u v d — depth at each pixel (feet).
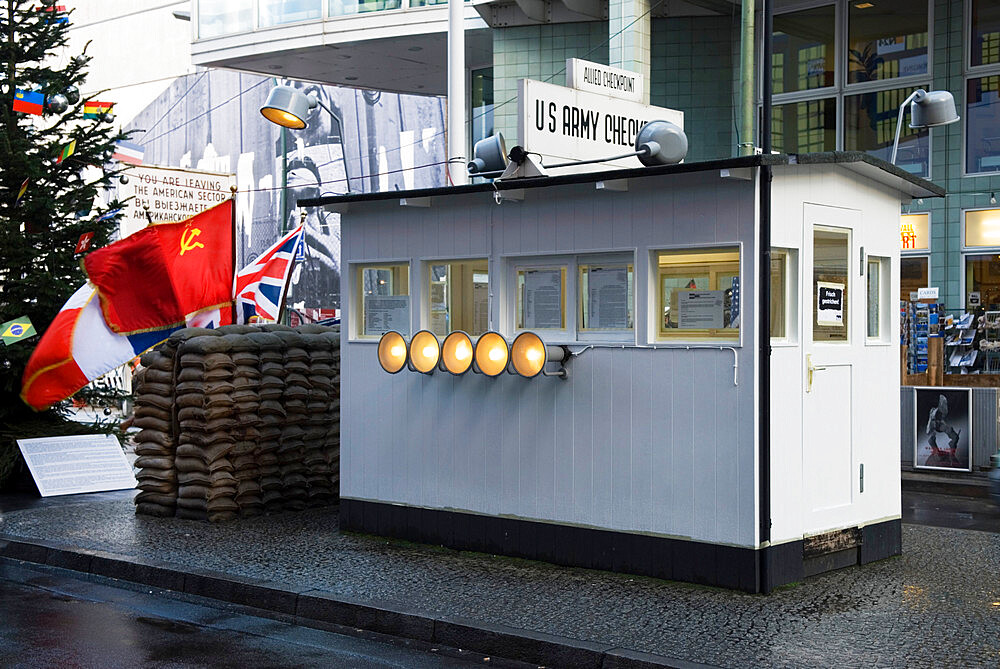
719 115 72.13
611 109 33.17
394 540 32.96
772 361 26.27
